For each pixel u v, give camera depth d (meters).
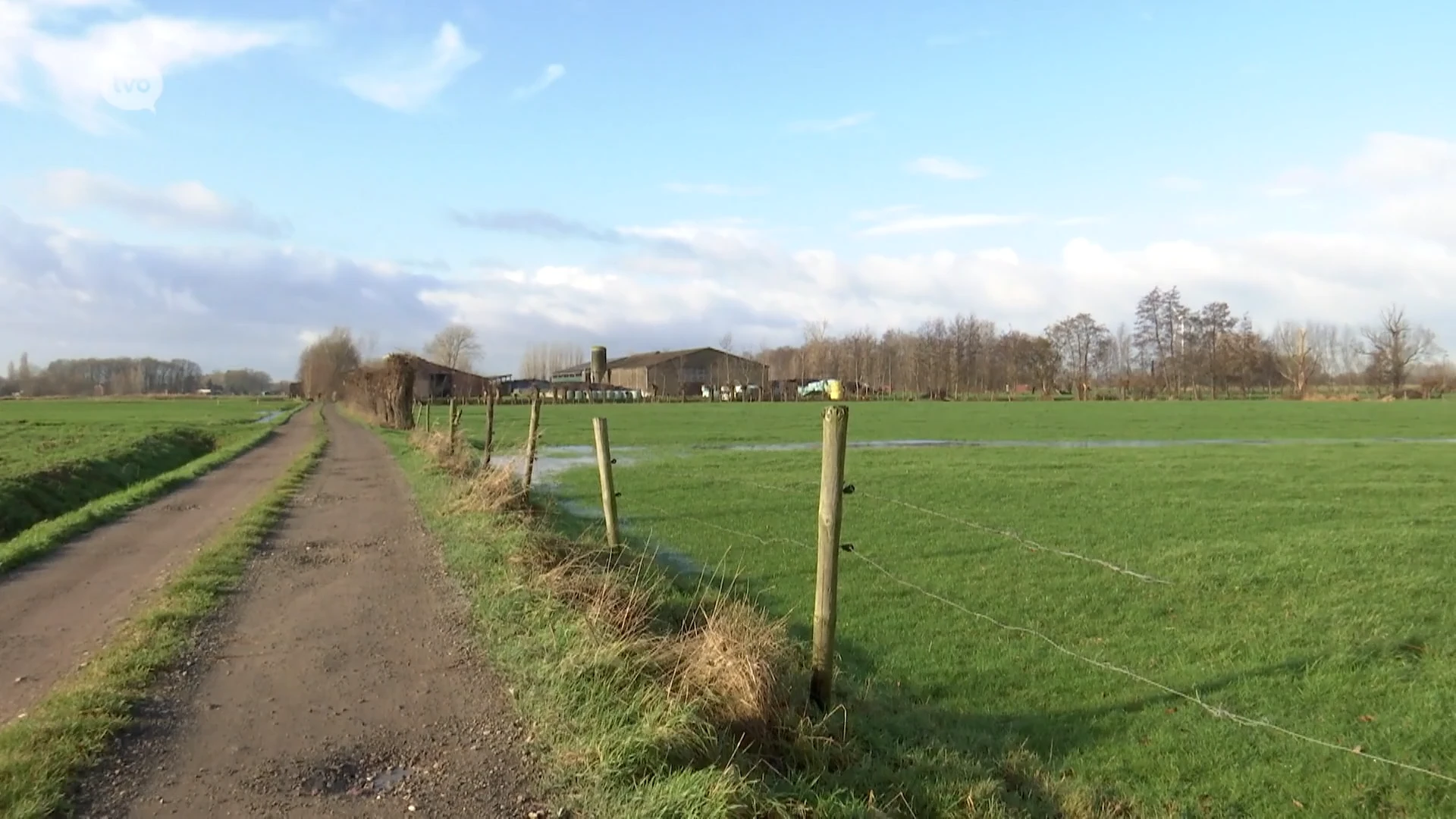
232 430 50.88
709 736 5.36
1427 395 103.81
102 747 5.55
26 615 9.15
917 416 65.00
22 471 22.00
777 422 57.56
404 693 6.65
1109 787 6.05
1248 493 19.97
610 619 7.49
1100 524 15.93
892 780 5.47
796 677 6.41
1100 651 8.84
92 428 49.09
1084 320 147.62
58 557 12.43
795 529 15.61
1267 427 48.88
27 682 6.96
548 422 56.66
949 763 5.95
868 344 133.00
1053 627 9.63
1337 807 5.75
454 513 15.05
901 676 8.14
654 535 14.95
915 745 6.30
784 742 5.64
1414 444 35.97
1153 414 65.69
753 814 4.57
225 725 6.00
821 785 5.16
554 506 17.25
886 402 102.19
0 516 17.80
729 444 38.19
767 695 5.84
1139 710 7.32
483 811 4.80
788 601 10.68
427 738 5.79
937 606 10.41
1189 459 28.55
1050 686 7.88
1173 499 18.98
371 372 57.75
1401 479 22.47
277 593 9.98
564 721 5.83
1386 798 5.84
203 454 40.44
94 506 17.64
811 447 35.81
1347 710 7.27
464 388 113.94
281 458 31.36
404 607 9.33
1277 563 12.38
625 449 35.22
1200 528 15.45
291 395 165.25
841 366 132.12
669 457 31.25
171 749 5.58
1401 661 8.39
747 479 23.73
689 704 5.58
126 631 8.30
